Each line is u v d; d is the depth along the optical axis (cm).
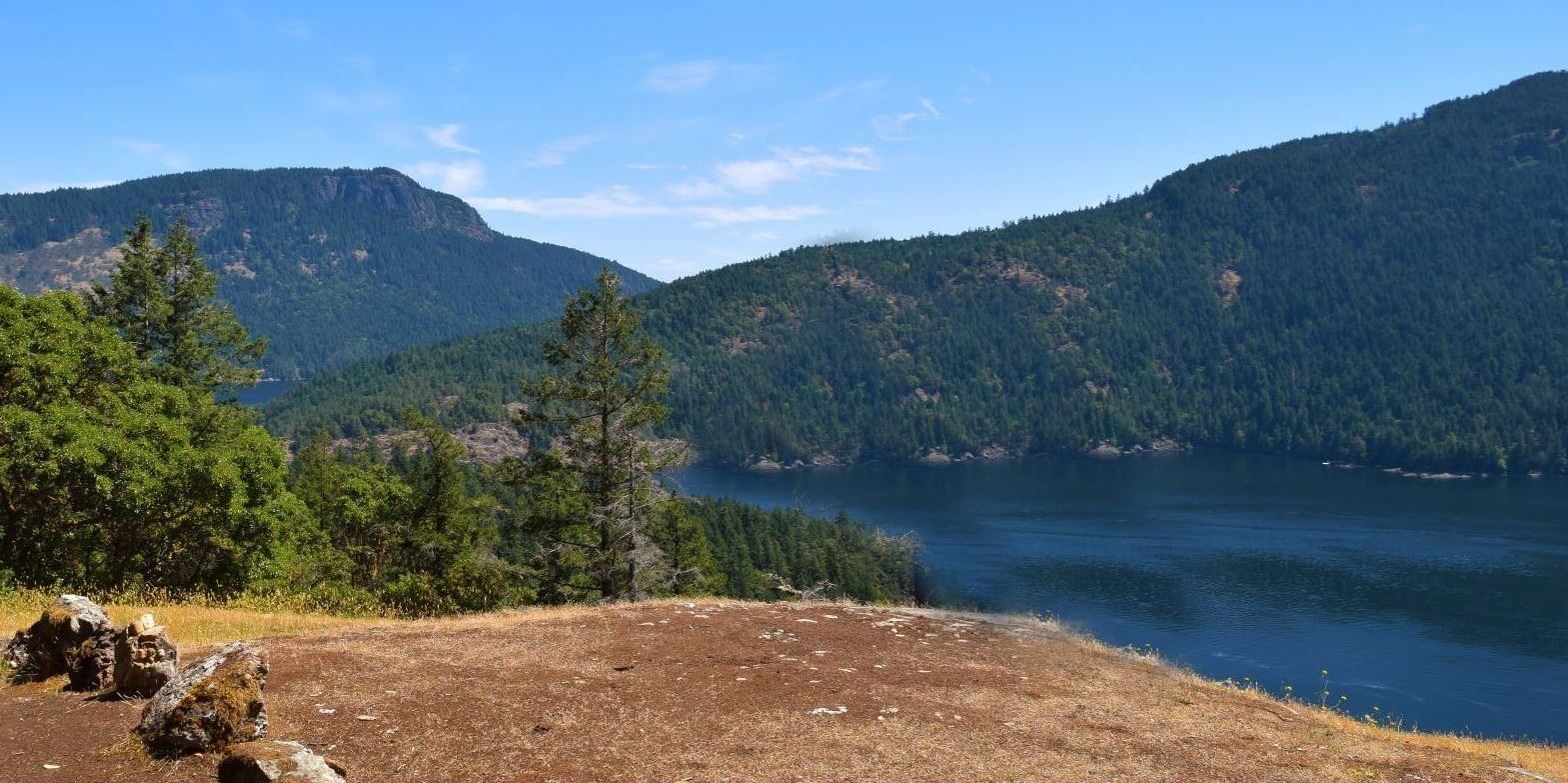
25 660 1202
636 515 3647
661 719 1212
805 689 1401
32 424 2406
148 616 1148
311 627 1781
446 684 1291
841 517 12938
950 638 1873
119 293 4238
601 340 3628
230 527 3070
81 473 2517
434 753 1025
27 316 2783
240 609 2131
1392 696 6906
